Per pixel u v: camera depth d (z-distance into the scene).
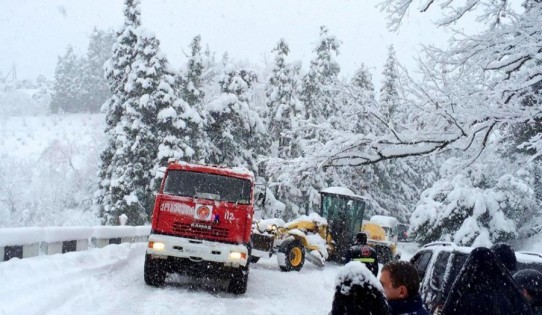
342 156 9.20
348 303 2.98
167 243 10.62
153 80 29.98
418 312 3.42
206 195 11.18
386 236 24.94
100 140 50.91
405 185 42.28
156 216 10.99
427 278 7.37
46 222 39.38
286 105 34.75
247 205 11.09
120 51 31.92
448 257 7.17
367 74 36.44
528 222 26.88
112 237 15.43
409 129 9.02
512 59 8.14
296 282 13.95
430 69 8.47
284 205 32.94
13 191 39.03
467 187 27.56
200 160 31.16
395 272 3.46
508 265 4.98
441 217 28.11
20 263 9.23
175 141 29.48
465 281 3.78
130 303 8.90
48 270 9.80
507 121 8.05
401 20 8.30
